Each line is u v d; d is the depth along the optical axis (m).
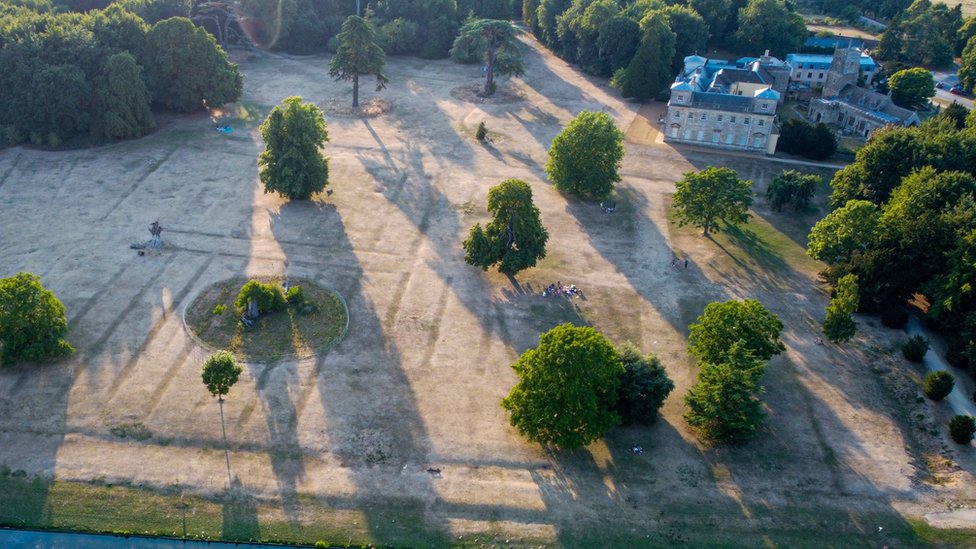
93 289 101.50
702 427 82.19
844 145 165.62
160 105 165.62
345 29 167.50
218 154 145.50
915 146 124.19
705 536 70.38
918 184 111.69
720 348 86.50
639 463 78.69
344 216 125.00
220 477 74.06
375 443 79.31
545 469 77.44
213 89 160.62
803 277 114.75
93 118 147.62
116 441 77.50
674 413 86.06
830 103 177.75
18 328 84.38
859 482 77.50
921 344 96.12
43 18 153.38
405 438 80.19
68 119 145.88
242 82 168.62
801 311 106.06
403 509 71.88
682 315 104.06
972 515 73.56
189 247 112.88
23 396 82.50
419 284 107.75
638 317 103.19
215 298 101.12
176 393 84.38
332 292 104.19
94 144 146.00
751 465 79.06
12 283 85.38
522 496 73.94
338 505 71.88
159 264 108.12
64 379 85.38
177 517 69.75
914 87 185.38
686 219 123.88
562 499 73.81
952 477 78.75
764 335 87.12
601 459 79.06
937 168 123.44
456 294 106.06
